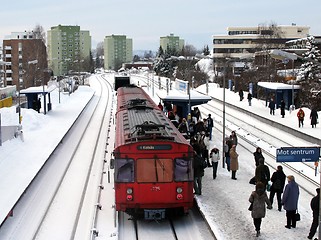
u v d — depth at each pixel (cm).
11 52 11219
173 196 1622
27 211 1806
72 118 4519
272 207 1752
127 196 1612
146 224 1664
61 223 1677
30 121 3859
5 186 2055
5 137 2972
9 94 5994
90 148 3128
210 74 9944
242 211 1695
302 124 3497
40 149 2914
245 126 3912
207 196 1883
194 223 1647
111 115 5053
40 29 11125
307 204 1817
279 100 4634
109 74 16575
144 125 1797
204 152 2361
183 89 4047
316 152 1317
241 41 12512
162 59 12250
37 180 2259
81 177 2336
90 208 1844
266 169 1830
